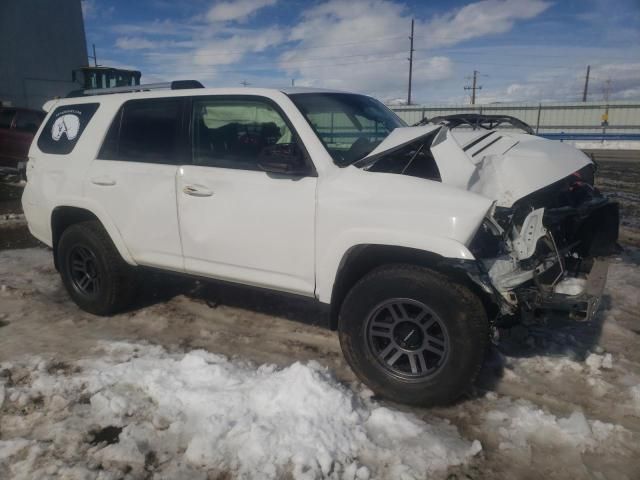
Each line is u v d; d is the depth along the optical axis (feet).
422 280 9.21
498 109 128.06
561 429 9.08
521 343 12.31
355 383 10.71
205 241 11.78
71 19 82.48
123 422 9.21
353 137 11.54
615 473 8.13
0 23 71.41
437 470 8.09
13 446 8.46
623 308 14.56
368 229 9.60
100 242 13.43
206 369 10.68
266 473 7.91
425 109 129.39
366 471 7.95
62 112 14.66
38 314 14.23
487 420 9.45
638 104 119.03
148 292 15.94
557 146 12.37
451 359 9.22
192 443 8.43
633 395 10.16
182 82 13.11
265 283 11.28
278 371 11.02
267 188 10.84
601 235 11.52
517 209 9.95
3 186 37.47
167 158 12.35
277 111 11.05
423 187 9.45
